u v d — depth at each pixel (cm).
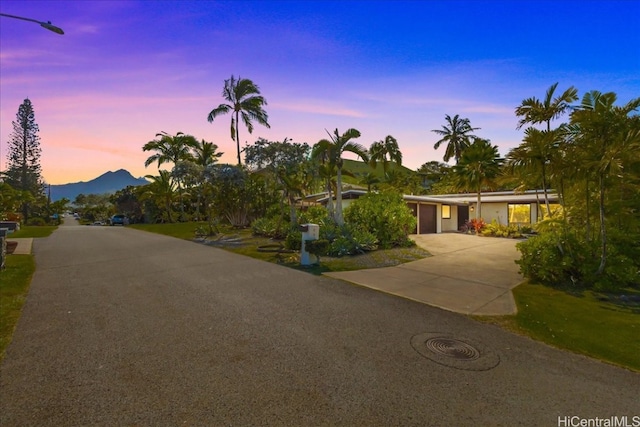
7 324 439
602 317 521
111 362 338
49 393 281
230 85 2525
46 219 4941
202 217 3397
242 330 432
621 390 307
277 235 1492
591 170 719
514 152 800
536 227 891
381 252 1179
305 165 1392
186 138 3106
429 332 442
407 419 256
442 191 3944
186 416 254
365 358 359
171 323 453
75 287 639
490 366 348
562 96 823
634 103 707
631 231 852
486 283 742
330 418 255
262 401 276
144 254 1070
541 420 260
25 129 4441
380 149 3412
